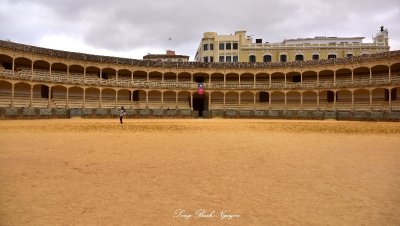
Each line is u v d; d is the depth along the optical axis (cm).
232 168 1184
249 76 8319
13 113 4838
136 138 2284
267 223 631
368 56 6381
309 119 6231
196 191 865
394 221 640
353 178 1023
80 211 698
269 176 1051
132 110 6400
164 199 791
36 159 1335
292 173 1098
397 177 1038
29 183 935
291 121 5353
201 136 2509
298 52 8662
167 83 7650
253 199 794
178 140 2180
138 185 925
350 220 647
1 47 5466
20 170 1113
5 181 955
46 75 6538
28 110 5050
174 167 1195
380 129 3378
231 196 820
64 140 2075
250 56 8956
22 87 6072
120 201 773
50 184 927
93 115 5953
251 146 1859
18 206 727
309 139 2320
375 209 716
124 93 7625
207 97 8162
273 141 2159
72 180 978
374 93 6638
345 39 9169
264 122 4919
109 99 7369
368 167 1210
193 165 1238
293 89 7306
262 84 7706
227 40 9081
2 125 3409
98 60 6975
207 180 991
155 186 916
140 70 7544
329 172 1116
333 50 8488
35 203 751
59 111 5531
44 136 2323
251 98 8112
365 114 5522
